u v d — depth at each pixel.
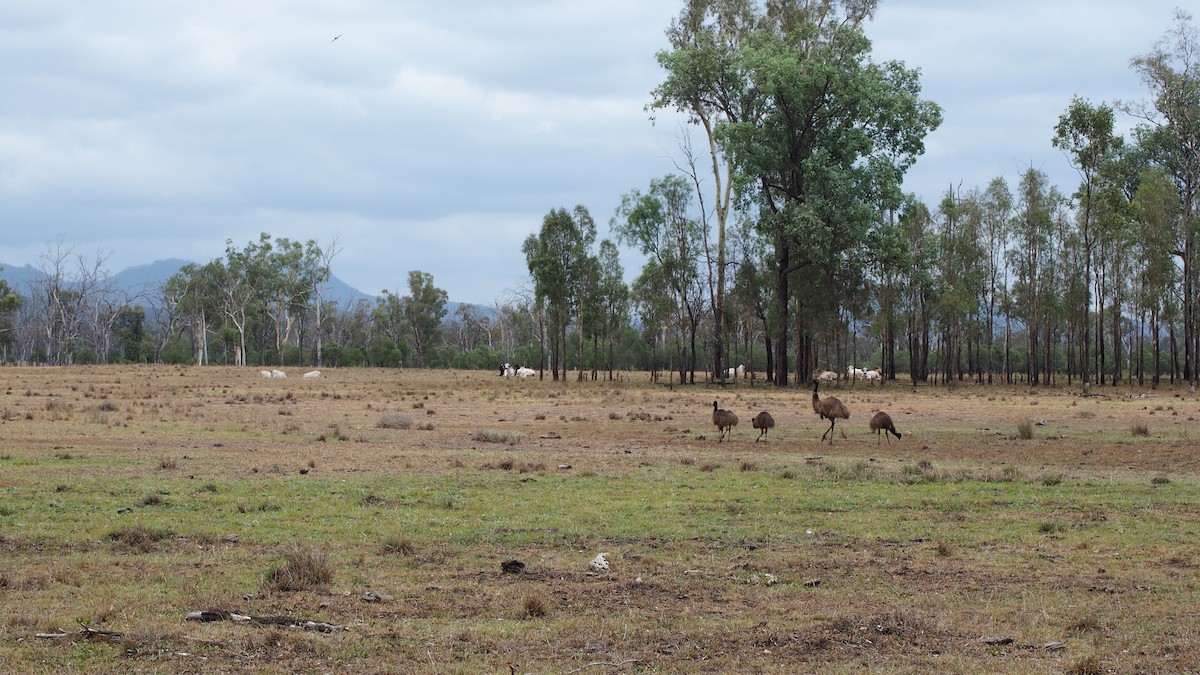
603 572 11.77
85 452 23.73
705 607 10.20
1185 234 72.19
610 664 8.20
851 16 72.38
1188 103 66.31
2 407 39.47
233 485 18.47
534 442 29.38
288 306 138.25
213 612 9.34
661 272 77.00
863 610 10.09
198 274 136.12
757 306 82.00
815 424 36.25
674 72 72.12
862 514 16.17
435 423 36.12
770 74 65.31
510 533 14.19
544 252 80.44
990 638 9.09
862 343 148.50
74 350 135.12
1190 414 41.66
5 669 7.70
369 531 14.22
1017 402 51.72
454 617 9.72
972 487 19.44
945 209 82.44
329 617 9.58
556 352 84.06
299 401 48.97
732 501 17.38
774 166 69.31
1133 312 88.75
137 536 13.29
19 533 13.57
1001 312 92.31
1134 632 9.32
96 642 8.42
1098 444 28.72
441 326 174.38
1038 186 81.81
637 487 19.05
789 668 8.18
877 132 70.75
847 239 66.75
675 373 108.06
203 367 99.00
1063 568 12.21
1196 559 12.70
